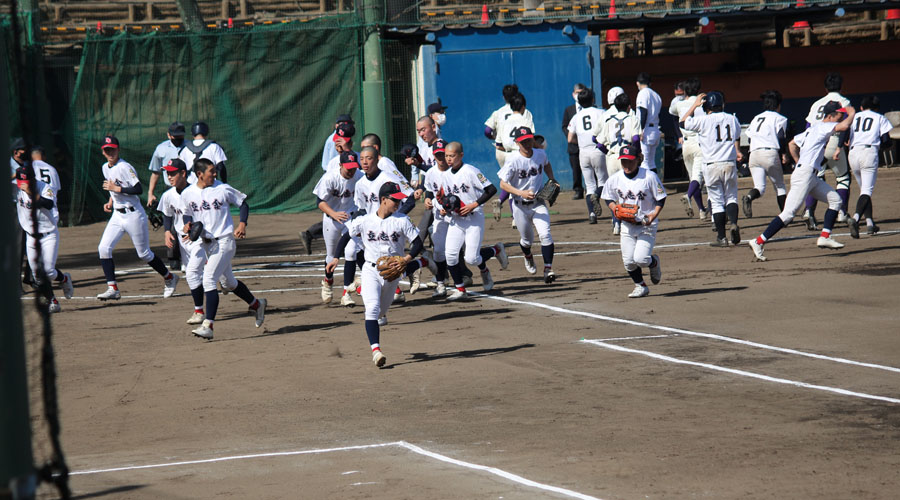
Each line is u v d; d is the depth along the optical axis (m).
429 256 18.70
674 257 21.88
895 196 31.05
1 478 4.05
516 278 20.48
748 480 8.30
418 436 10.19
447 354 13.99
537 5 37.06
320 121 35.41
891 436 9.46
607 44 44.72
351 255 18.03
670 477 8.46
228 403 11.94
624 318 15.85
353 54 35.25
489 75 36.12
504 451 9.48
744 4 36.94
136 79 34.56
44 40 35.34
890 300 15.97
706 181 22.69
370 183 16.88
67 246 29.41
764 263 20.25
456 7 37.72
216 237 15.62
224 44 34.84
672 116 41.75
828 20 44.78
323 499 8.23
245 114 35.12
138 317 18.02
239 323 17.12
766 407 10.66
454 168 17.59
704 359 12.97
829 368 12.23
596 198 28.28
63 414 11.66
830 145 24.12
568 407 11.04
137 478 9.03
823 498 7.80
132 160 34.66
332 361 13.90
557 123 36.66
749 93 42.66
